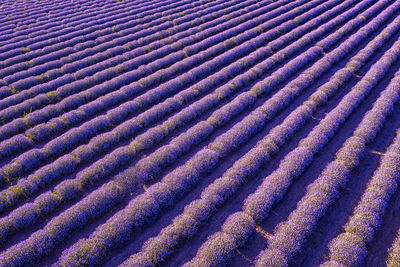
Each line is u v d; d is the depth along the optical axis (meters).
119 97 20.88
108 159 15.59
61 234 12.12
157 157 15.69
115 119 18.89
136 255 11.39
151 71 24.23
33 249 11.48
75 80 23.30
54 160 16.27
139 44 28.52
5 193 13.64
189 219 12.48
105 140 16.91
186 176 14.55
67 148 16.86
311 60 25.12
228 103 20.16
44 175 14.62
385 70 22.77
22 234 12.52
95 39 29.72
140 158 16.41
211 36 30.05
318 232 12.46
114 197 13.67
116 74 24.00
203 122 18.20
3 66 24.88
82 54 26.53
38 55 26.77
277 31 29.86
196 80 23.42
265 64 24.09
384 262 11.28
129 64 24.61
